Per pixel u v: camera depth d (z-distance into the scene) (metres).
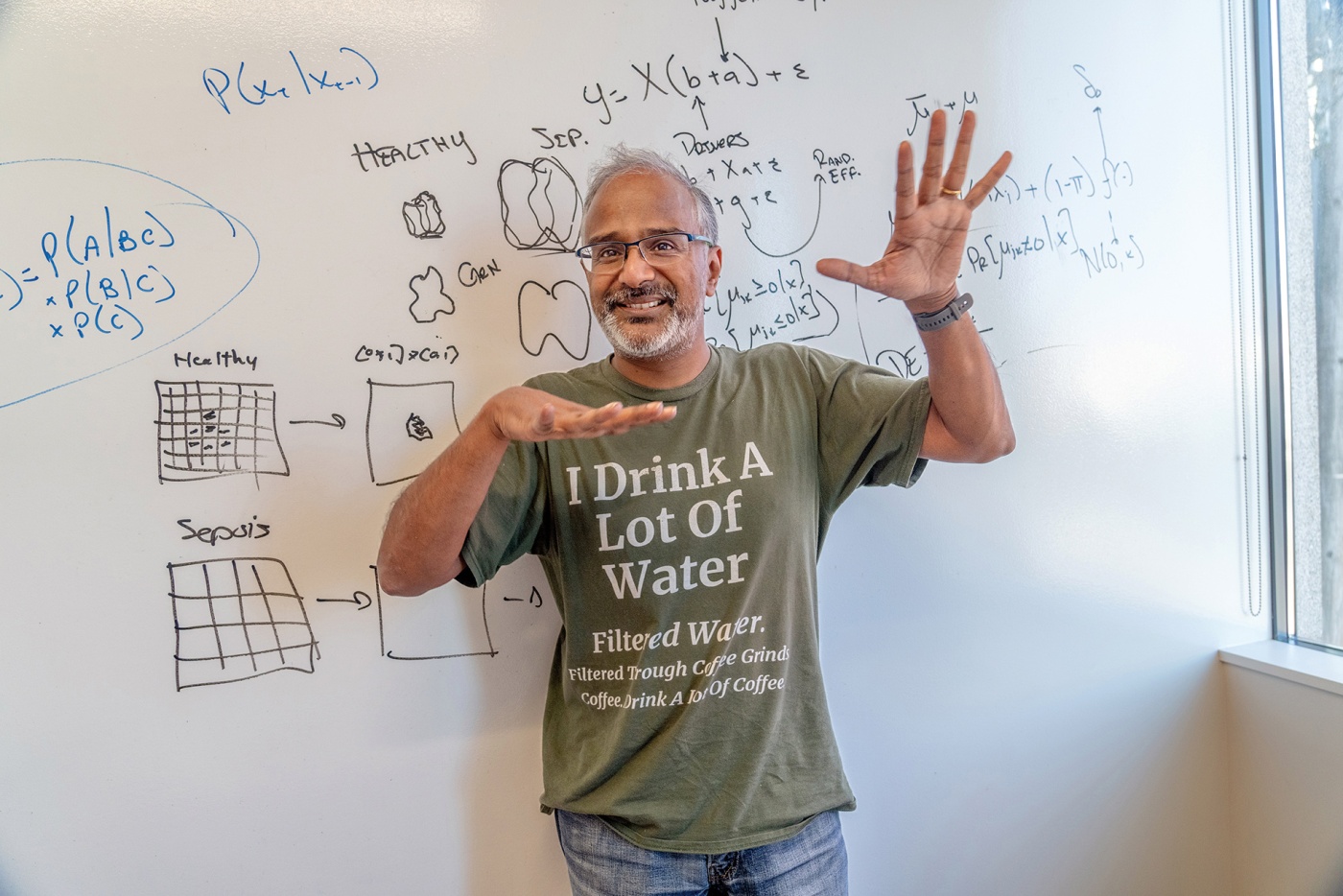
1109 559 1.42
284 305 1.06
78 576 1.01
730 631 0.96
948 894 1.36
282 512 1.07
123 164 1.00
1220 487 1.49
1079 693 1.41
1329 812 1.33
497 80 1.12
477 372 1.12
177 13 1.01
